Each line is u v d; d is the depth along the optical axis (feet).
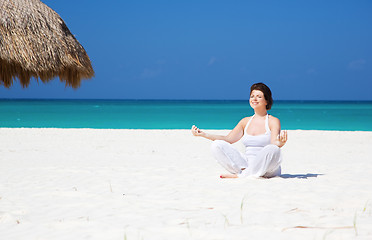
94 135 46.32
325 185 16.67
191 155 29.63
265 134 18.51
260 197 14.46
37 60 16.61
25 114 112.57
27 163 24.52
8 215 11.91
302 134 49.29
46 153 30.04
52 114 113.80
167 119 97.35
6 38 16.31
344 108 172.24
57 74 17.76
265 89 18.57
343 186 16.49
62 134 46.98
